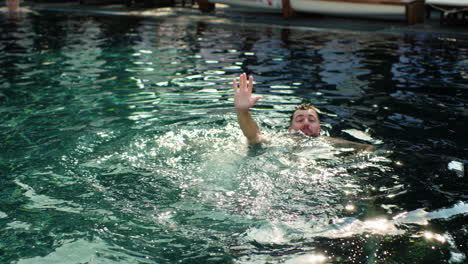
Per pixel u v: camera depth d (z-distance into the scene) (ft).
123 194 9.84
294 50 26.30
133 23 37.19
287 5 38.27
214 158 11.65
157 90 18.37
